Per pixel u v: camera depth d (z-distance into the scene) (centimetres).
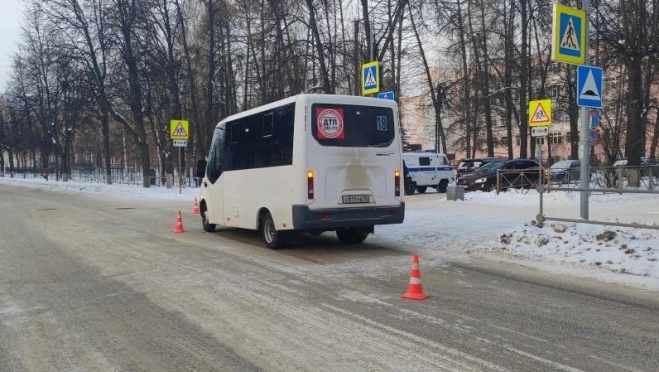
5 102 6209
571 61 1053
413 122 7162
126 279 807
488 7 3669
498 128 5822
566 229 1009
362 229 1118
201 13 3753
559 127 6088
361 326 563
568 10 1045
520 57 3491
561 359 466
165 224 1579
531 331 544
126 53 3266
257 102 3425
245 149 1170
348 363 460
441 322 575
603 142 3203
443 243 1109
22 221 1658
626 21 2412
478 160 3322
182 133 2650
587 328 553
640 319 583
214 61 3550
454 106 4484
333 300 670
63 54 3353
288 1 2467
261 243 1177
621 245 884
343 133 1005
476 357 471
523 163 2656
